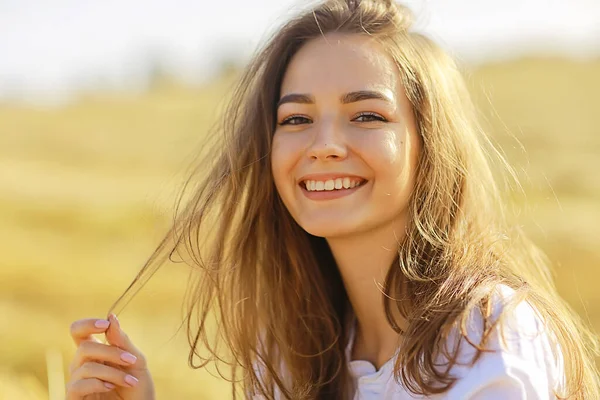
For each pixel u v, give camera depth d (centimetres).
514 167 347
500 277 257
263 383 301
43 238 1272
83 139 4225
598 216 1327
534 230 1113
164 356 533
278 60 282
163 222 346
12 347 520
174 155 3456
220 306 300
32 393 400
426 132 269
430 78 274
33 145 4056
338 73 263
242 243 299
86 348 273
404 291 266
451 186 274
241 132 298
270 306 303
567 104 4528
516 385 227
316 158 260
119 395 277
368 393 263
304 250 302
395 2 279
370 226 263
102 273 992
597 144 3200
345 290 303
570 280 927
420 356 242
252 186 296
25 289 853
